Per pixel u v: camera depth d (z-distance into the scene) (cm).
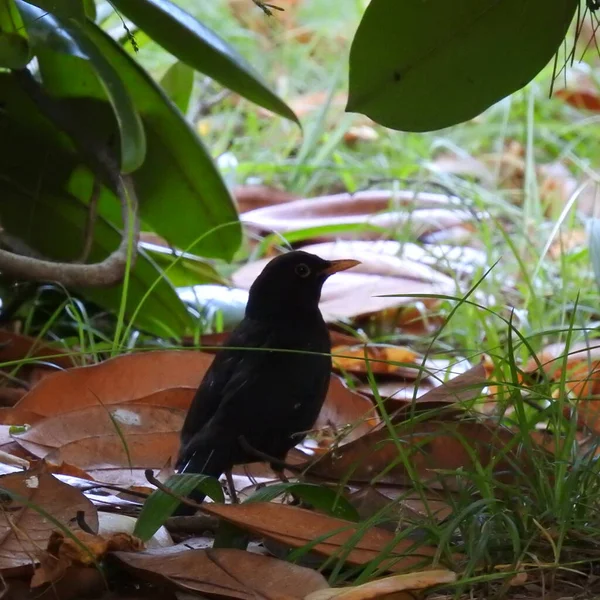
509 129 1653
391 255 1109
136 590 464
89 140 816
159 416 670
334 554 462
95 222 852
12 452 641
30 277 759
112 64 812
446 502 520
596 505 513
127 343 895
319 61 1978
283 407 624
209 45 758
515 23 524
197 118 1534
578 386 812
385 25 522
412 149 1538
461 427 592
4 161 873
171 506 483
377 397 521
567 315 1019
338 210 1255
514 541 458
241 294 989
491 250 1059
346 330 1033
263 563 451
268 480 668
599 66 1822
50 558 448
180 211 899
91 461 641
